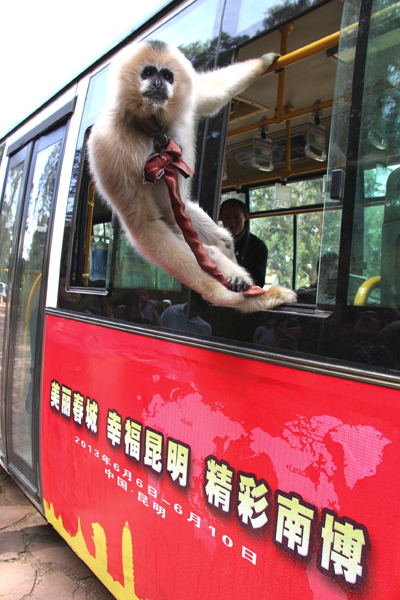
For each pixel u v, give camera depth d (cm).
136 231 195
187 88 207
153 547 178
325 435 120
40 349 279
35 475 285
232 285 175
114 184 203
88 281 254
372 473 109
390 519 105
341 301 122
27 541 304
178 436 167
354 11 131
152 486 179
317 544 119
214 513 150
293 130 339
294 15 150
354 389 115
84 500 227
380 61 124
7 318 332
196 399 160
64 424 248
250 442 140
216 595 148
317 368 123
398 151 119
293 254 392
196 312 166
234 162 383
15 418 318
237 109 318
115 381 204
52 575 269
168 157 162
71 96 278
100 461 214
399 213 116
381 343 112
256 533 136
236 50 179
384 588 105
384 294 115
